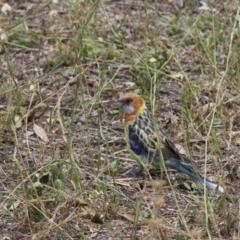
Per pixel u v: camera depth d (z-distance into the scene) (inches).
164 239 340.8
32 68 534.3
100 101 480.1
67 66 530.9
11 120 449.7
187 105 480.7
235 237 340.5
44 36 575.5
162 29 601.6
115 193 375.6
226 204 374.3
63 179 382.6
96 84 509.4
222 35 560.4
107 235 353.4
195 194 390.9
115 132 457.1
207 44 551.5
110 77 524.4
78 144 441.4
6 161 422.9
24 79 519.5
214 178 404.8
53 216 345.1
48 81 517.0
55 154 414.3
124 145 443.2
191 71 534.9
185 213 367.9
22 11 625.3
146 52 502.3
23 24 573.3
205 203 347.3
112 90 502.6
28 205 356.8
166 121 470.0
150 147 400.8
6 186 393.7
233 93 494.6
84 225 359.9
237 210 362.3
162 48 561.6
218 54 551.8
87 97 493.4
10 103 465.7
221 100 438.9
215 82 498.9
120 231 355.9
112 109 482.6
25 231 357.1
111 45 526.9
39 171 391.5
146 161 404.8
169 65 531.8
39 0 641.0
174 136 451.2
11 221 365.4
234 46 535.5
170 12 636.1
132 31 595.2
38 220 359.6
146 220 339.9
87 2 549.6
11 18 615.2
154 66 509.0
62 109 479.8
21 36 566.3
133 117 408.8
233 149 421.4
